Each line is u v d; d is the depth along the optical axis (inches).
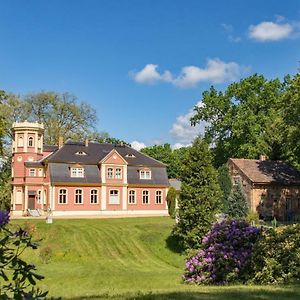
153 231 1533.0
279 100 1919.3
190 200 1333.7
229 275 572.1
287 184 2146.9
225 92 2428.6
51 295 466.3
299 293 406.0
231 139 2359.7
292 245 551.5
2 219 198.7
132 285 758.5
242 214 1737.2
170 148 4065.0
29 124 2365.9
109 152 2357.3
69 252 1298.0
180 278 836.0
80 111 2812.5
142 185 2362.2
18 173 2352.4
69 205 2190.0
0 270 195.6
